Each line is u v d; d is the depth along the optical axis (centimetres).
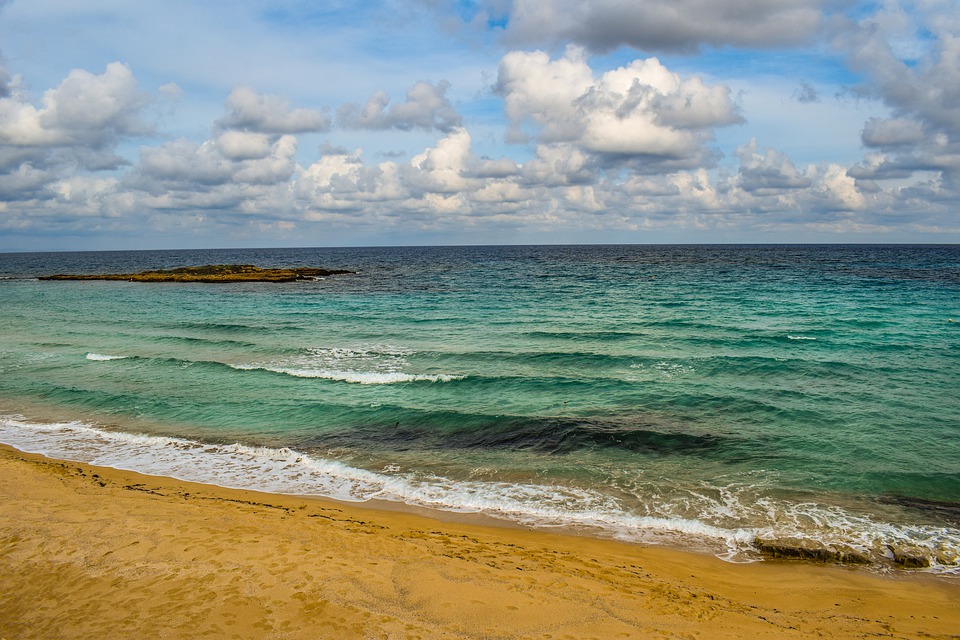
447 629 558
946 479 1034
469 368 1881
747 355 1978
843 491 1002
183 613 575
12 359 2112
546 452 1209
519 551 779
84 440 1316
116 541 746
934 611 653
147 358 2053
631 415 1404
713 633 571
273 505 938
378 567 689
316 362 2006
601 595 643
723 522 904
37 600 603
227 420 1434
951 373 1712
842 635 582
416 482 1080
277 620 566
